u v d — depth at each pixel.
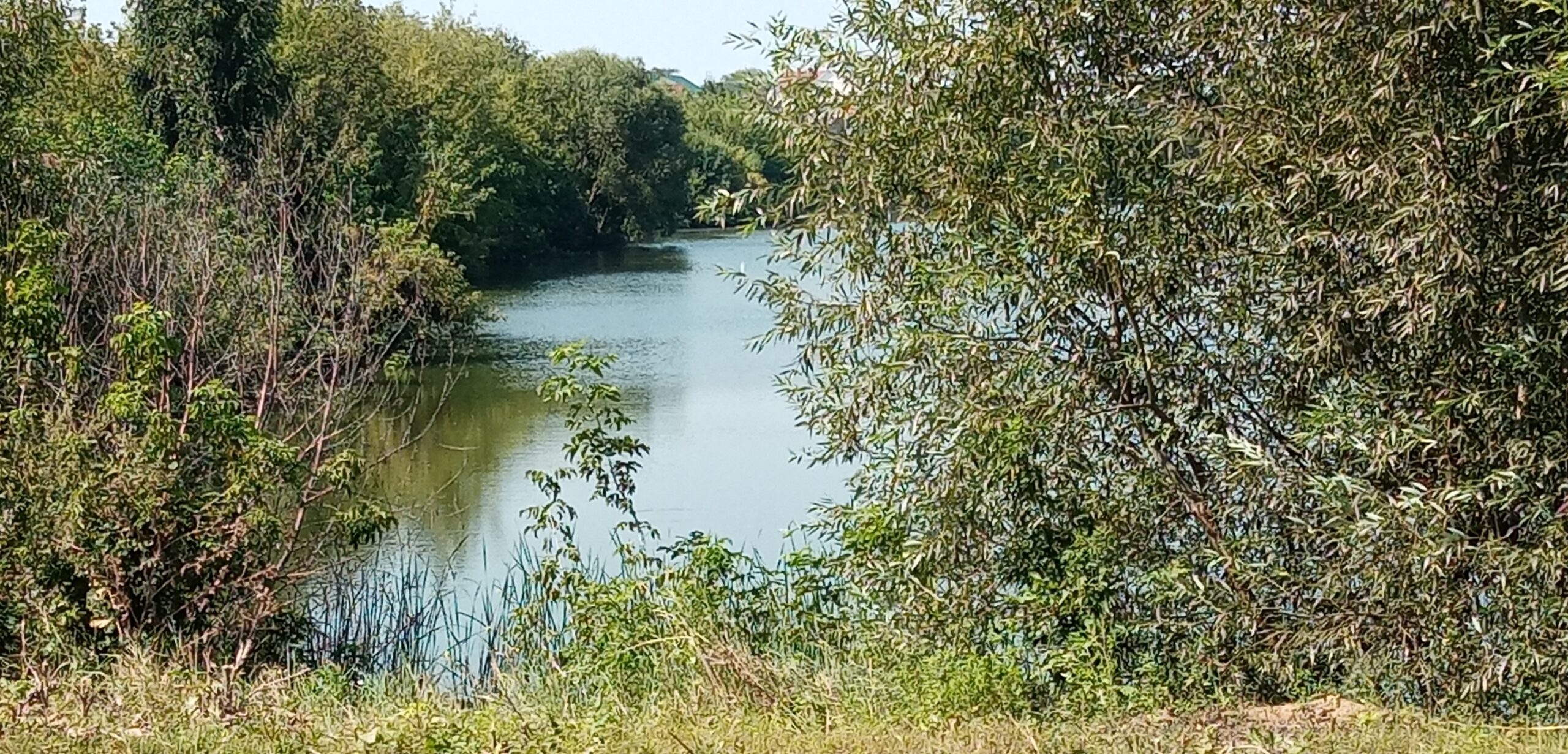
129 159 25.69
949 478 9.34
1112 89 9.18
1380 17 8.09
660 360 34.75
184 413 12.14
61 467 10.56
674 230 92.56
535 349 37.75
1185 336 9.32
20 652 9.83
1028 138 9.29
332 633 12.36
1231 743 6.71
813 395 10.09
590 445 10.83
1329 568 8.44
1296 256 8.70
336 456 13.23
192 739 6.21
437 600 13.17
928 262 9.47
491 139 65.38
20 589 10.17
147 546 10.87
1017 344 9.28
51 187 18.00
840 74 9.64
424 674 9.31
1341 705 7.88
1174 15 9.06
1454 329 8.24
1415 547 7.65
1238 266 9.05
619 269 67.12
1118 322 9.34
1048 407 9.05
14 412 10.76
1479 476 8.30
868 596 9.66
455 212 50.34
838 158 9.63
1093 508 9.35
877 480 10.05
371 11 56.03
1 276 11.98
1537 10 7.60
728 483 19.19
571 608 9.99
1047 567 9.57
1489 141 7.78
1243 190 8.73
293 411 14.74
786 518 17.00
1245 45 8.70
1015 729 6.87
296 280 16.62
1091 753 6.38
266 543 11.81
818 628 9.59
